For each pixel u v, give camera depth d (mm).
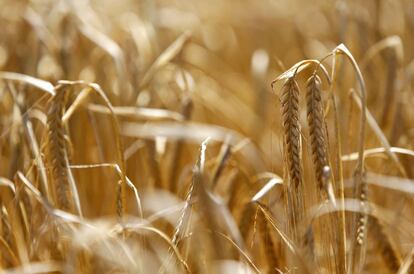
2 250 1044
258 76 1390
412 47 1379
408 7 1387
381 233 1061
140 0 1401
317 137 946
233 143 1258
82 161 1156
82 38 1290
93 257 1042
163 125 1182
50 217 1028
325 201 956
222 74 1573
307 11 1699
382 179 1141
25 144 1094
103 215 1174
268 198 1132
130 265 987
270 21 1751
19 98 1121
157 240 1114
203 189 1003
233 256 1066
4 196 1130
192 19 1582
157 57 1313
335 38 1392
